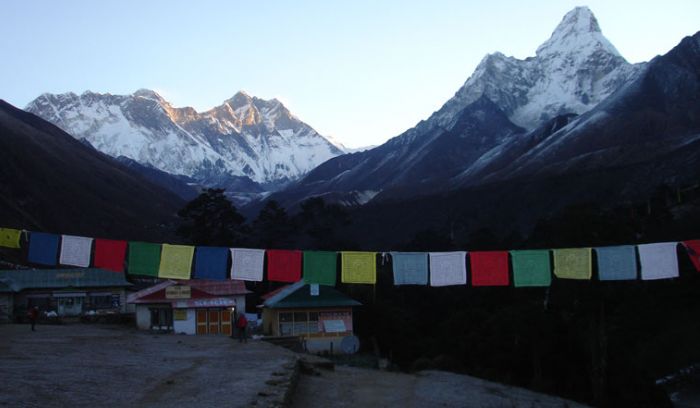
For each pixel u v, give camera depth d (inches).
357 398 989.8
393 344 2192.4
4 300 2411.4
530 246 2642.7
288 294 2039.9
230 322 2145.7
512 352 1934.1
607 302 1855.3
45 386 703.1
